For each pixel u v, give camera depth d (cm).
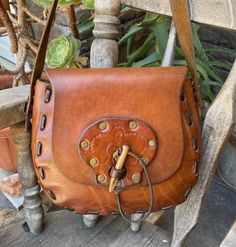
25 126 44
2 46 111
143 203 41
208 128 42
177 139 39
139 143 38
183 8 38
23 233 52
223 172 88
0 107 41
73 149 38
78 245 51
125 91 38
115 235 52
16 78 67
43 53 39
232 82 40
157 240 52
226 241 40
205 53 86
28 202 49
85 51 88
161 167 39
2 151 74
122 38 83
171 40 47
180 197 42
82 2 59
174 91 38
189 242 76
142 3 46
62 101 38
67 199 41
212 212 82
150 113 38
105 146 38
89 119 38
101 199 41
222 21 40
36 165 40
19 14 62
